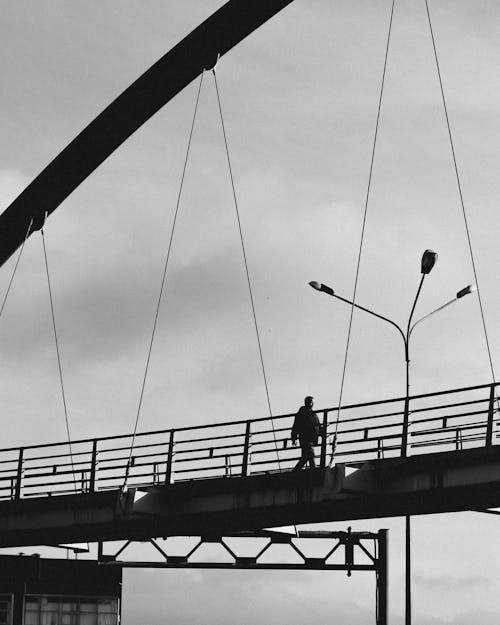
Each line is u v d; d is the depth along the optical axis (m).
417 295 43.81
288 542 44.66
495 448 32.16
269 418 37.03
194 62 46.03
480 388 32.72
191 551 44.38
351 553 45.34
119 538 44.25
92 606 74.94
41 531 42.88
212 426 38.22
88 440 41.31
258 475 36.91
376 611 44.91
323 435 35.69
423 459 33.66
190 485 38.56
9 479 43.19
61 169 49.38
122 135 48.28
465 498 34.25
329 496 35.22
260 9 44.03
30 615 72.38
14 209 51.00
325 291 45.34
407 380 43.59
